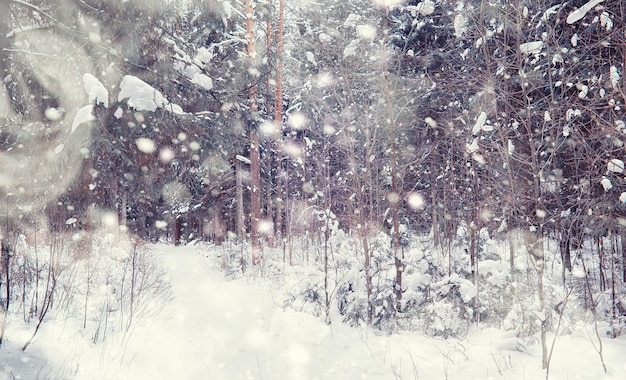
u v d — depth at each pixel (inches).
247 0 612.4
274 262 605.3
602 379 202.1
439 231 604.1
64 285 309.4
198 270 617.9
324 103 372.8
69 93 295.1
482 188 411.2
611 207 297.3
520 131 352.5
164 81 317.4
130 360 230.5
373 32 311.0
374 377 227.5
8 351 202.5
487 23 357.4
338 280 378.0
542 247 271.4
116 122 300.2
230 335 301.6
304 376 229.9
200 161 408.2
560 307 286.0
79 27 281.3
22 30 255.8
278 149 784.3
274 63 462.0
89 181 395.2
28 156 300.8
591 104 278.4
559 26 332.8
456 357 250.4
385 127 354.3
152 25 322.0
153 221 1086.4
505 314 326.3
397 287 322.0
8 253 236.5
